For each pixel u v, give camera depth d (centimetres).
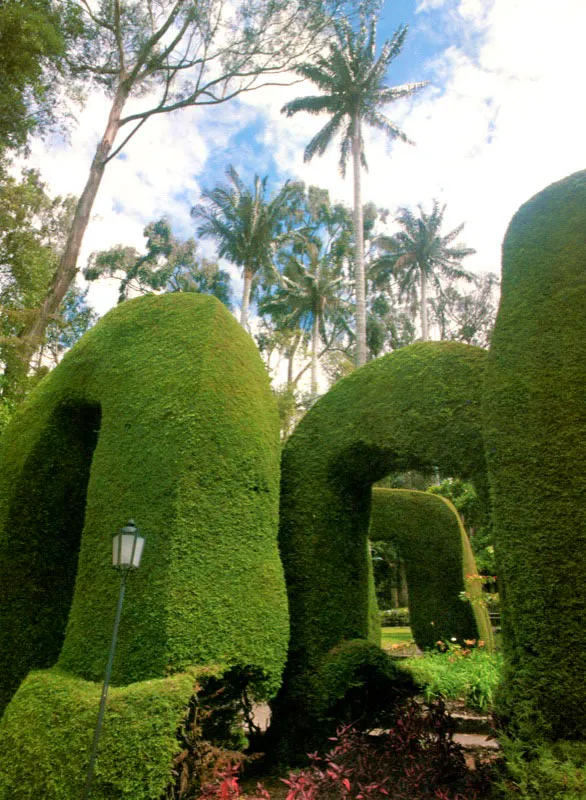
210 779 406
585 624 411
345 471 675
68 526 684
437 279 3262
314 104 2181
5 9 871
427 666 822
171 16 1372
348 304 3247
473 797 417
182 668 457
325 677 589
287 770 566
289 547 661
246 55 1432
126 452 568
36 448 666
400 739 496
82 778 387
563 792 326
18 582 635
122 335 671
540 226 541
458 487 1561
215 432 552
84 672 495
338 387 709
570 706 400
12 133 1050
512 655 455
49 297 1152
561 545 434
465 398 571
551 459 457
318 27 1452
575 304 486
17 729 441
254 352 667
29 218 1305
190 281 3275
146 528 512
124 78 1377
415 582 1085
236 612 506
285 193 2488
